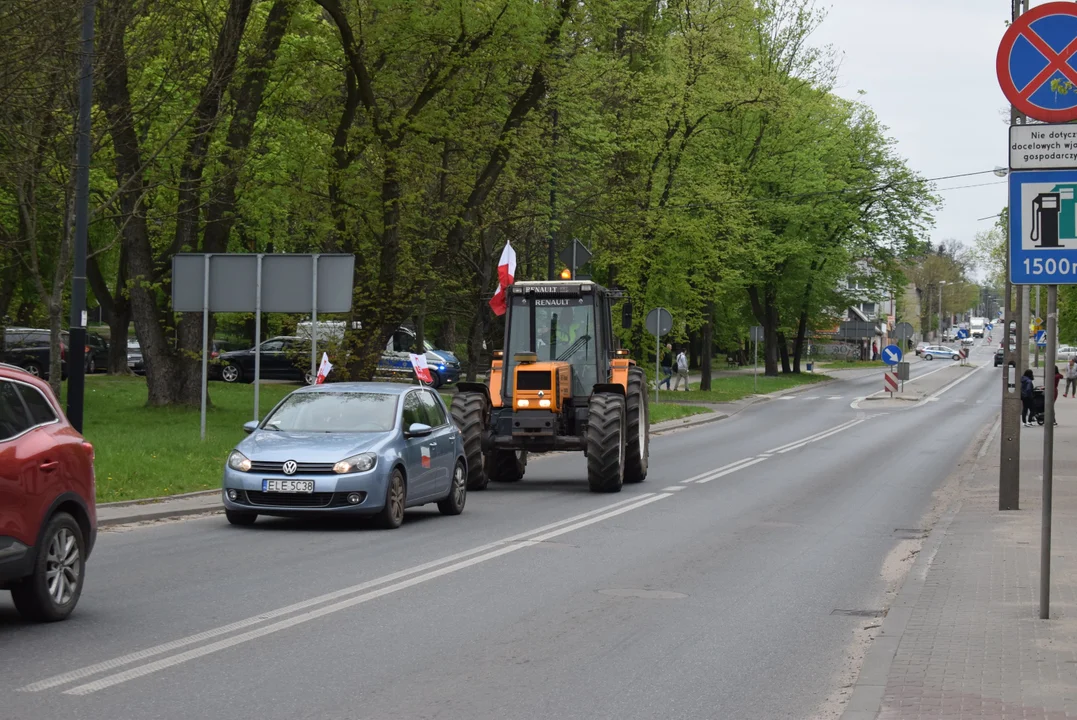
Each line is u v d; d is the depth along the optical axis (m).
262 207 38.34
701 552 16.34
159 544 15.80
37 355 50.72
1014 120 25.14
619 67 54.81
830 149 80.38
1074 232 10.27
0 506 9.65
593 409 24.28
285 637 10.14
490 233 50.62
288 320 37.75
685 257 57.34
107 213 32.84
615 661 9.66
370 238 37.62
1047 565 11.11
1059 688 8.46
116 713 7.60
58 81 21.88
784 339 98.06
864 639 10.84
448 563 14.57
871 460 33.84
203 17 30.34
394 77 35.97
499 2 34.62
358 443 17.75
